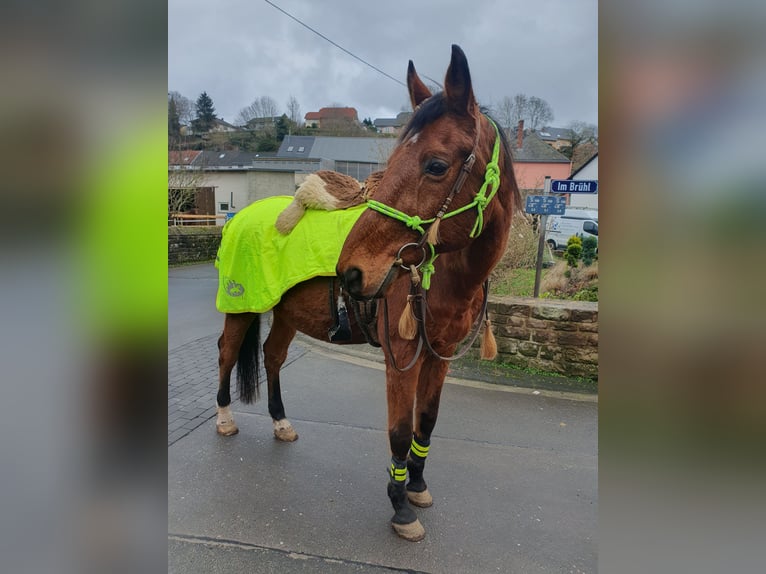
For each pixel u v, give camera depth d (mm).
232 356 3113
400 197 1592
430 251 1662
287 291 2691
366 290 1590
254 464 2828
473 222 1660
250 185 26156
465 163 1596
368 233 1619
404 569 1997
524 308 4547
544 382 4285
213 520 2295
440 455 2969
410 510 2238
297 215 2613
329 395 3969
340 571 1980
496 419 3508
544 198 5301
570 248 7031
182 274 11562
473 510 2408
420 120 1628
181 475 2695
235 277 2857
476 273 1952
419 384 2365
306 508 2406
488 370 4559
